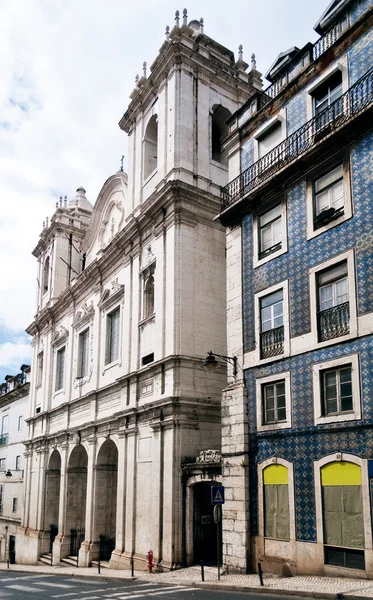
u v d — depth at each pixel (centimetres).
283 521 1570
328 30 1795
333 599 1164
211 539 2122
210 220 2486
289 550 1528
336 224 1551
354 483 1370
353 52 1606
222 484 1809
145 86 2855
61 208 4178
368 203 1463
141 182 2823
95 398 2988
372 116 1475
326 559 1412
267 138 1931
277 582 1409
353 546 1349
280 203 1791
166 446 2184
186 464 2100
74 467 3272
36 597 1592
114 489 2886
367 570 1298
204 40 2797
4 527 4356
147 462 2328
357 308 1441
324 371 1521
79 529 3200
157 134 2916
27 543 3669
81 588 1816
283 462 1588
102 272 3139
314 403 1515
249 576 1590
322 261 1577
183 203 2417
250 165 1989
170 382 2227
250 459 1723
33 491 3806
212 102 2728
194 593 1450
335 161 1595
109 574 2155
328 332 1521
